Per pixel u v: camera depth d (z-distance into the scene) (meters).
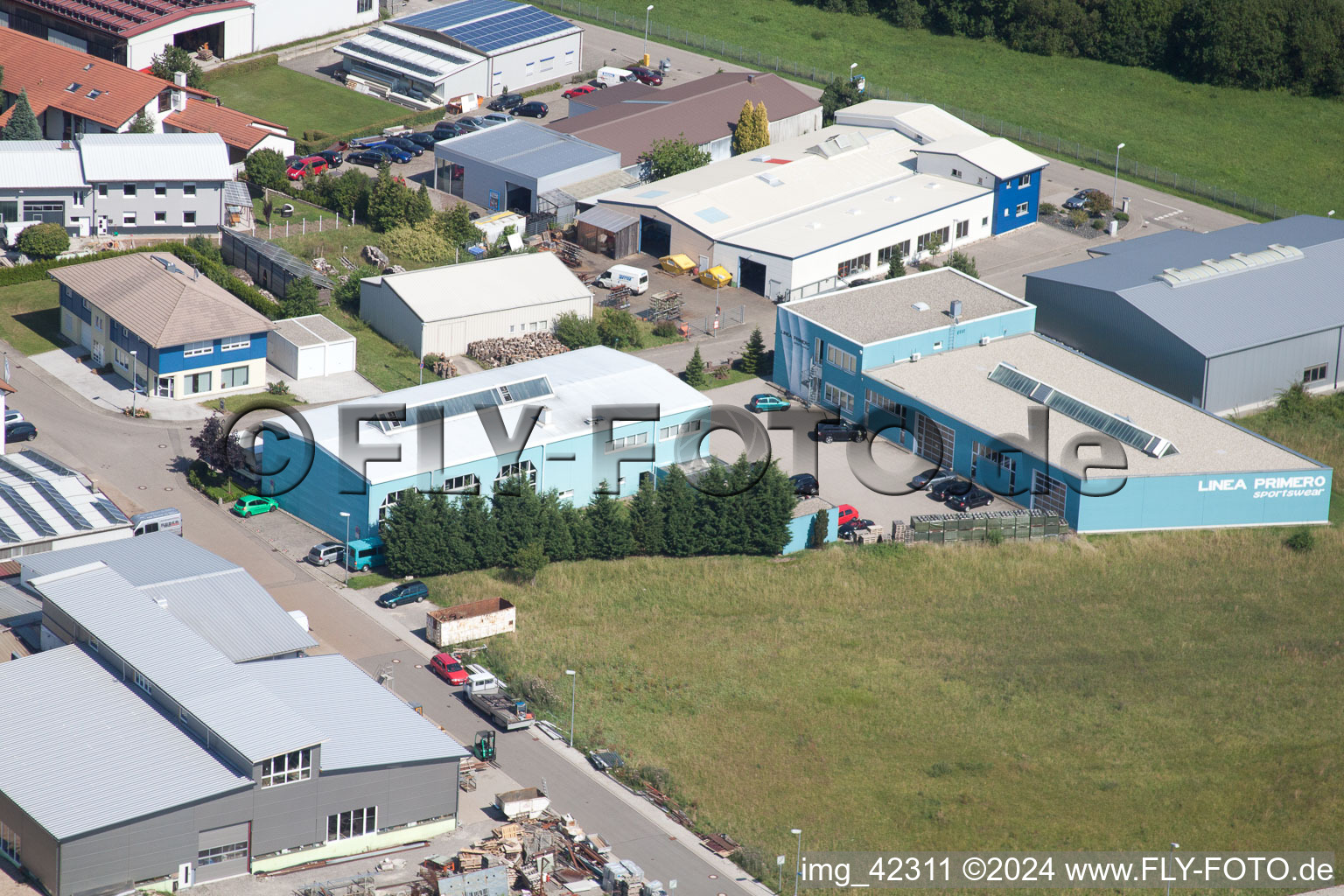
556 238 158.50
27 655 91.88
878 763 95.94
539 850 83.75
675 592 110.75
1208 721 101.19
